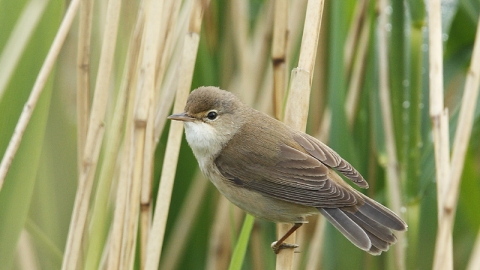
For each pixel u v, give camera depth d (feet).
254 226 30.91
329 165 25.09
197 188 30.73
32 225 25.73
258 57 31.32
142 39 23.79
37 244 28.02
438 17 22.93
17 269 26.89
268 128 25.99
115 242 23.20
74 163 28.94
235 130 26.53
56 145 28.76
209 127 26.58
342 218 23.62
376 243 23.20
